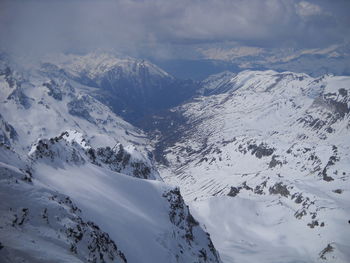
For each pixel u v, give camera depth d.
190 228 169.50
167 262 122.25
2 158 107.31
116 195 144.12
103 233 97.25
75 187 124.88
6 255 58.81
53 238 72.94
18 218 72.31
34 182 89.94
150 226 135.25
